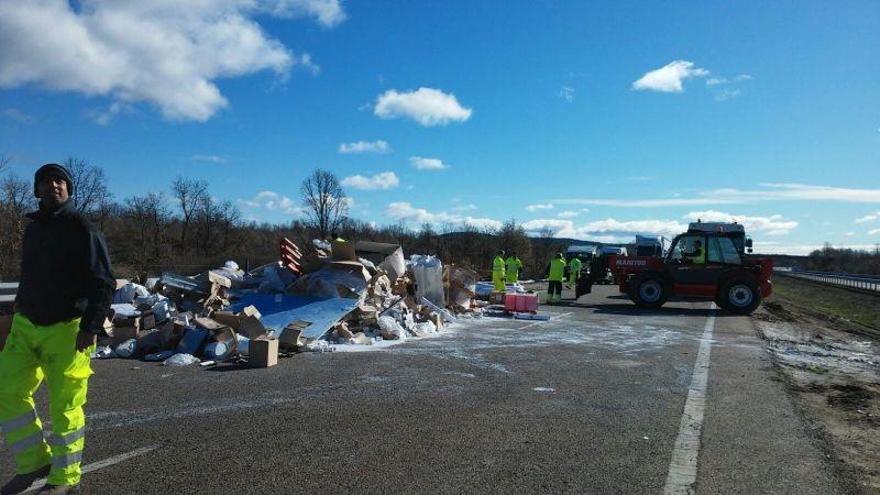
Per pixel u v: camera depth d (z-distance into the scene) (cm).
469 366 895
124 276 2788
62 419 410
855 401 740
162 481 446
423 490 438
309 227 6475
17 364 410
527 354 1012
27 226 427
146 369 838
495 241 5706
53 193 415
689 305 2233
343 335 1093
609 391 755
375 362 908
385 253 1552
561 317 1664
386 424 593
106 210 4916
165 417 607
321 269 1310
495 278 2203
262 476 458
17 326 410
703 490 450
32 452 418
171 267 3288
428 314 1323
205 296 1192
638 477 471
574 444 546
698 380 834
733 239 2034
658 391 761
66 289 409
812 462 513
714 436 578
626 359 988
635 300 2012
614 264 2091
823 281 6175
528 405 678
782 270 10556
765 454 530
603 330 1370
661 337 1272
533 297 1658
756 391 773
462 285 1686
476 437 559
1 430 544
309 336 1039
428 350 1030
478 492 437
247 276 1402
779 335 1421
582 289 2417
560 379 820
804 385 834
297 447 523
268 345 861
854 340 1493
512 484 452
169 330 952
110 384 746
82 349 411
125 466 475
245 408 643
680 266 1975
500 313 1694
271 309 1180
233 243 6375
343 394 709
